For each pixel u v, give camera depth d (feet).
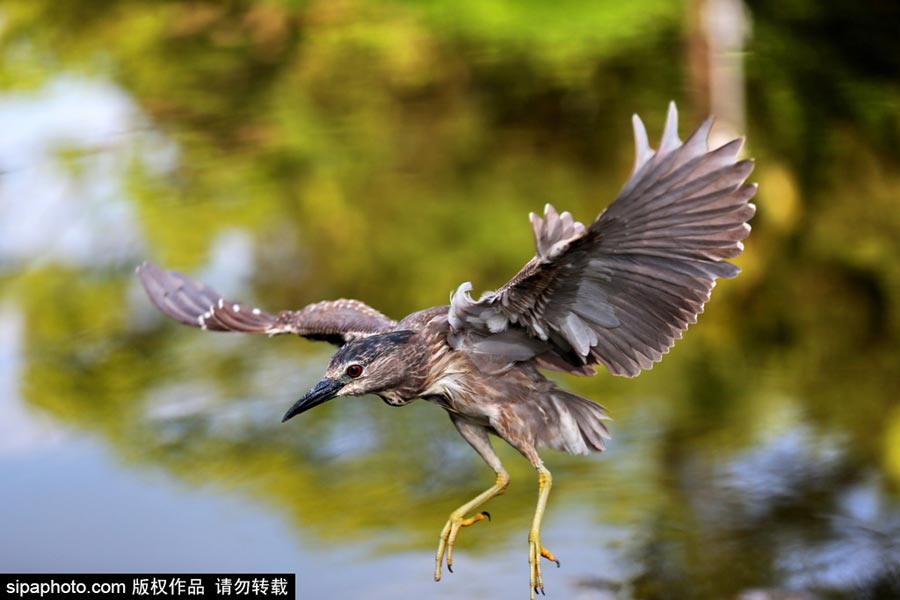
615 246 17.49
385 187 59.47
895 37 59.26
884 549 31.14
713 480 34.91
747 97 57.88
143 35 65.98
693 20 55.47
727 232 17.03
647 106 59.82
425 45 62.44
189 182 59.98
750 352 45.14
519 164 60.39
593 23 56.49
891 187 55.77
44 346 45.78
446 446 37.52
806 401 40.42
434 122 62.75
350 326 22.81
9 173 59.26
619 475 35.40
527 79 62.44
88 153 61.00
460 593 29.94
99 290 50.70
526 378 20.13
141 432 39.22
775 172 54.44
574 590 30.12
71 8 67.21
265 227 56.44
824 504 33.35
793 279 50.55
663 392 41.04
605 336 18.80
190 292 24.27
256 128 62.95
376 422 39.27
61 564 31.60
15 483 35.94
